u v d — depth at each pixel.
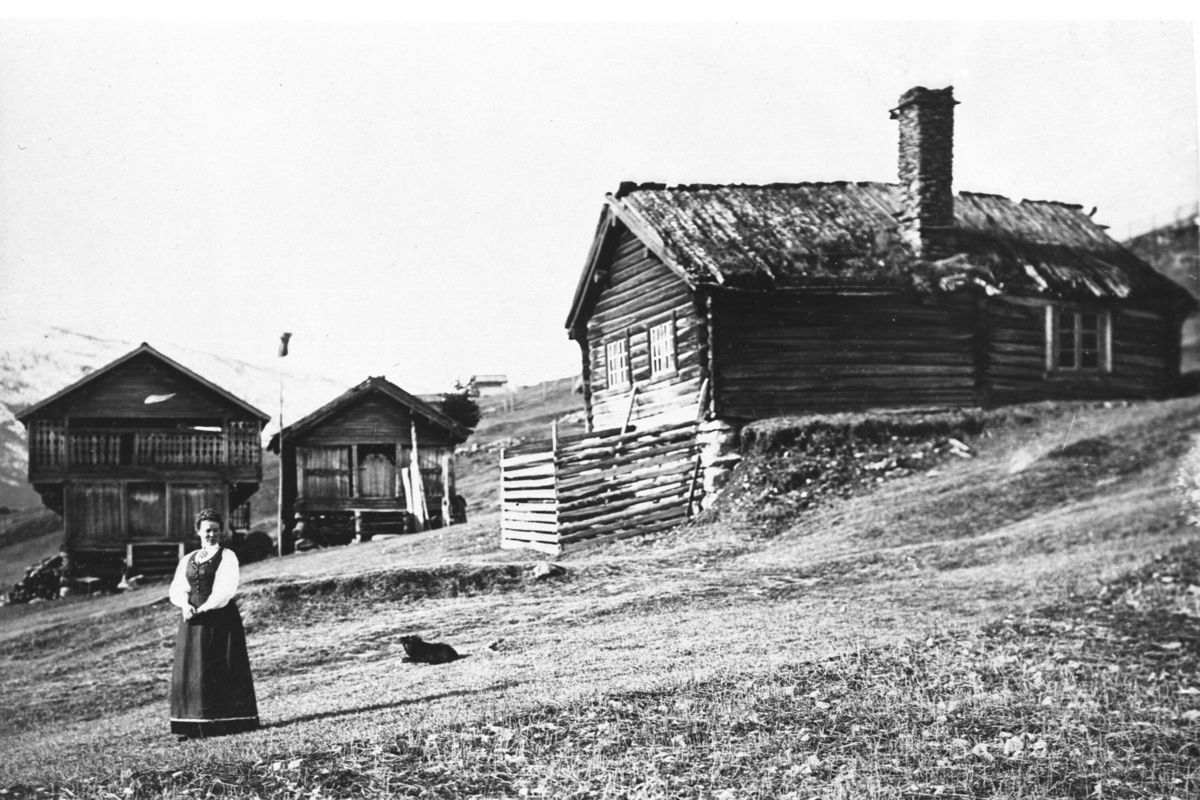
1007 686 10.88
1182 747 9.58
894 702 10.39
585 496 20.16
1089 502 17.88
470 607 15.88
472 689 11.20
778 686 10.71
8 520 23.41
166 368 22.58
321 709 10.93
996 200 25.89
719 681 10.91
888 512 18.62
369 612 16.16
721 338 21.61
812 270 21.88
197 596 10.11
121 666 14.61
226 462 22.66
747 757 9.12
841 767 8.97
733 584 15.79
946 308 22.84
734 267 21.44
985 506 18.33
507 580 17.20
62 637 16.50
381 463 25.06
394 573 17.33
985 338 22.92
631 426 23.11
